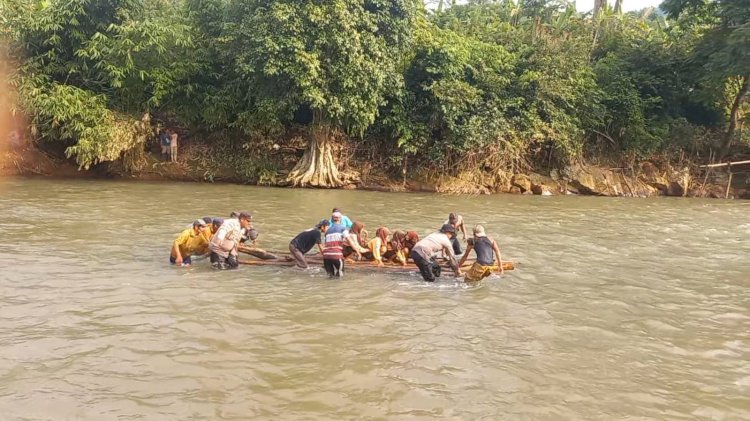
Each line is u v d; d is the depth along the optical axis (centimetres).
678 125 2656
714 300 902
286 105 2158
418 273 1011
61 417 478
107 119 2114
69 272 933
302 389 544
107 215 1460
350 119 2230
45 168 2280
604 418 509
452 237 1077
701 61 2633
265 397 525
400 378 575
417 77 2403
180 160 2367
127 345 637
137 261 1026
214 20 2389
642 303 873
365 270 1018
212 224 1059
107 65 2092
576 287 952
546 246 1290
